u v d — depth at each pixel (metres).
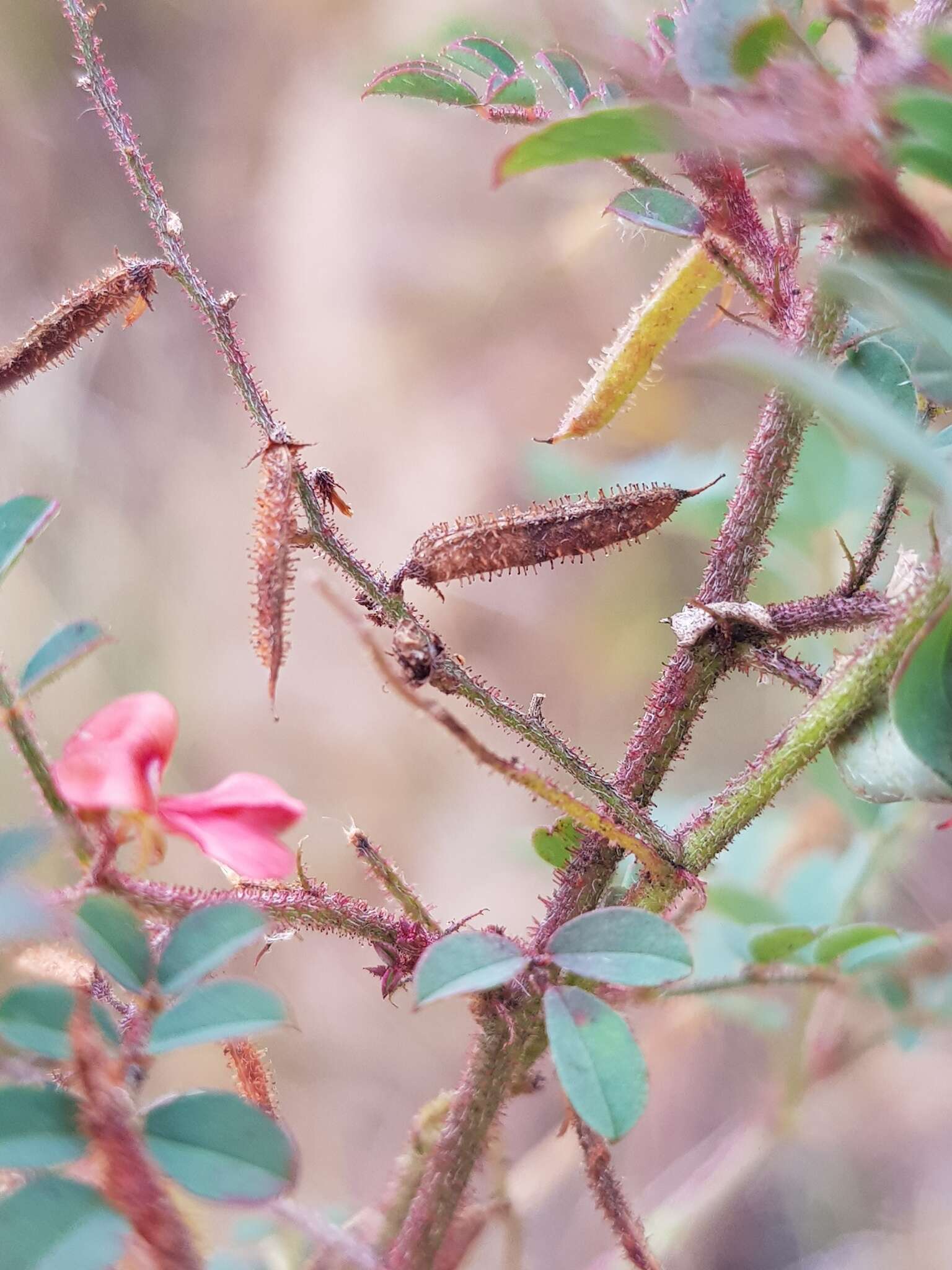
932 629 0.13
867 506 0.19
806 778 0.22
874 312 0.14
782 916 0.19
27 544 0.14
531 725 0.14
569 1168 0.24
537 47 0.15
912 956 0.19
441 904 0.37
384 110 0.41
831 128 0.12
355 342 0.41
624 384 0.16
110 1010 0.14
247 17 0.41
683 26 0.13
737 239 0.15
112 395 0.41
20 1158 0.12
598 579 0.38
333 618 0.40
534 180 0.36
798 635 0.15
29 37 0.41
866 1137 0.31
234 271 0.43
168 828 0.14
